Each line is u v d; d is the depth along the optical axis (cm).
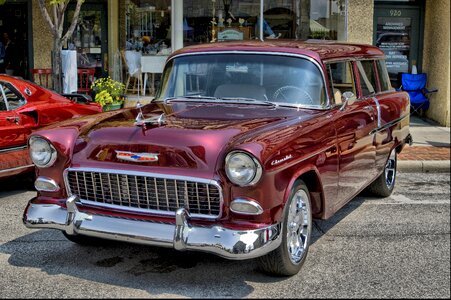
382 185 754
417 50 1432
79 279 488
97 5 1330
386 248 576
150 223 452
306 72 566
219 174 439
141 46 1298
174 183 449
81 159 484
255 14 1267
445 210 716
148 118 505
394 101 732
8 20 1365
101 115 546
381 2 1418
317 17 1271
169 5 1273
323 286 481
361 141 611
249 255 430
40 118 744
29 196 757
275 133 464
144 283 480
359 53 662
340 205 570
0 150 697
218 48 603
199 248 435
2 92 718
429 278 502
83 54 1341
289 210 471
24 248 561
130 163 464
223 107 552
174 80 610
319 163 509
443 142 1128
